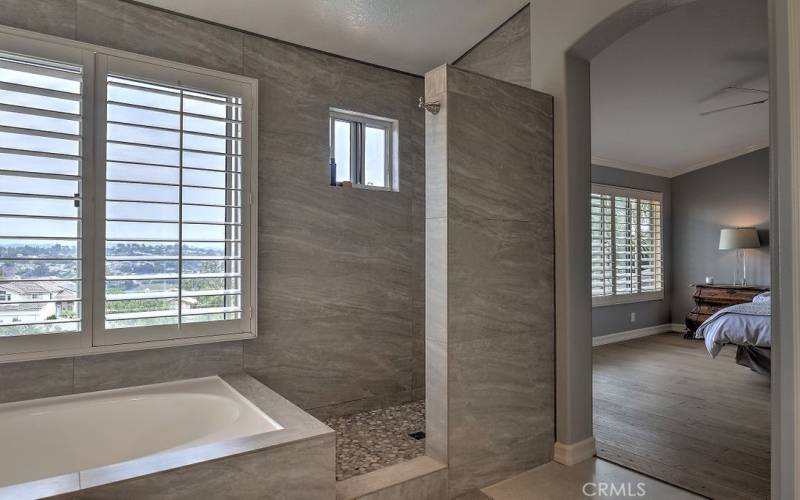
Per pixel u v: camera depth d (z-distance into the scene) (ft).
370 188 11.27
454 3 9.69
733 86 14.66
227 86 9.20
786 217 2.90
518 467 8.55
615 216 21.66
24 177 7.30
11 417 6.93
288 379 10.04
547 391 9.07
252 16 9.20
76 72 7.79
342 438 9.48
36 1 7.63
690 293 24.00
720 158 22.93
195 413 7.94
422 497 7.41
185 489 5.39
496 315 8.34
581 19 8.75
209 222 8.77
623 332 21.94
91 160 7.82
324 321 10.52
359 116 11.37
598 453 9.36
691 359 17.83
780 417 2.95
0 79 7.28
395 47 10.85
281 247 9.96
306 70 10.33
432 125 8.09
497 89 8.46
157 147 8.23
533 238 8.93
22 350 7.37
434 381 7.97
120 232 8.11
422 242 12.07
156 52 8.63
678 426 10.78
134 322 8.27
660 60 12.97
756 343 14.14
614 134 18.45
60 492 4.82
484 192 8.23
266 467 5.87
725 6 10.53
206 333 8.95
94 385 8.09
